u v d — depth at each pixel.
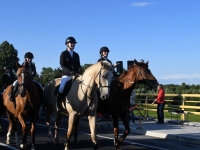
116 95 9.61
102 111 10.05
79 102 8.52
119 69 11.13
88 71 8.57
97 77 8.30
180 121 16.59
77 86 8.69
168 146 10.91
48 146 10.42
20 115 9.00
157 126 15.52
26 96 8.77
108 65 8.24
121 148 10.38
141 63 9.72
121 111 9.64
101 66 8.27
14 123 10.13
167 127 15.12
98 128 15.80
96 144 8.55
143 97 22.19
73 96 8.63
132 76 9.64
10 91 9.70
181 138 12.10
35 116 9.16
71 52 9.59
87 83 8.45
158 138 12.76
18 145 10.17
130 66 9.89
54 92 9.56
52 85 10.22
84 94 8.48
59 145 10.33
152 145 11.05
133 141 11.88
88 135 13.13
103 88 8.15
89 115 8.69
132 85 9.63
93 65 8.59
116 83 9.77
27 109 8.87
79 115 8.72
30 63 10.09
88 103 8.51
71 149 9.96
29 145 10.48
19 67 8.97
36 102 9.04
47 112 10.58
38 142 11.23
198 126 15.50
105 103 9.83
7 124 16.91
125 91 9.66
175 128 14.74
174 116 21.56
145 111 18.77
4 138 12.01
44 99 10.50
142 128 14.37
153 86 9.63
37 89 9.56
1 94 11.80
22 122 8.95
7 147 10.19
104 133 13.91
